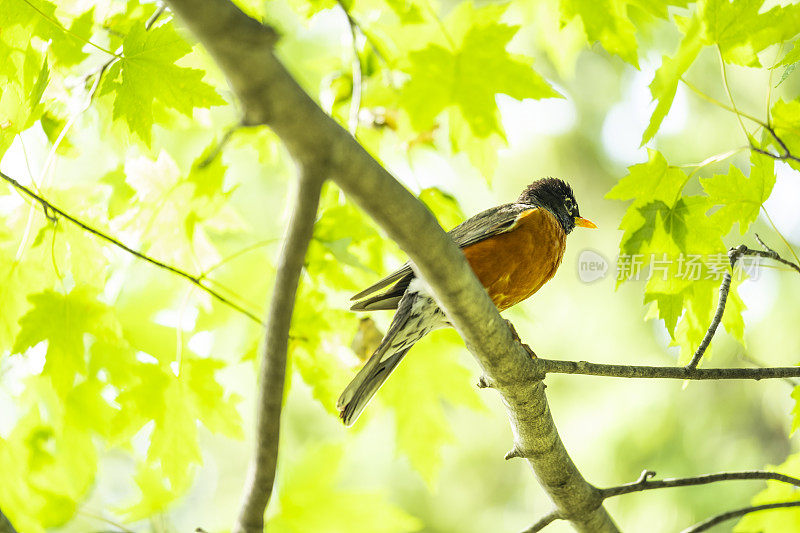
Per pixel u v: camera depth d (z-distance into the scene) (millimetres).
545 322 13648
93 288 7312
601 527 6750
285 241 4020
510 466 14961
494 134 8016
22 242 7168
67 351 7199
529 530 6762
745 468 12219
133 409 7328
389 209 4090
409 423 8602
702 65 12570
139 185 7684
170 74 6410
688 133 12789
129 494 8523
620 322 13297
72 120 6918
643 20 8016
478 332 5172
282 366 4348
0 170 6840
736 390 12633
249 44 3355
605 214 13953
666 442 12641
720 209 6469
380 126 8719
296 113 3602
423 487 14664
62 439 7574
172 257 8086
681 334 6742
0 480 7691
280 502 7820
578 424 13094
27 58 6570
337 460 7988
